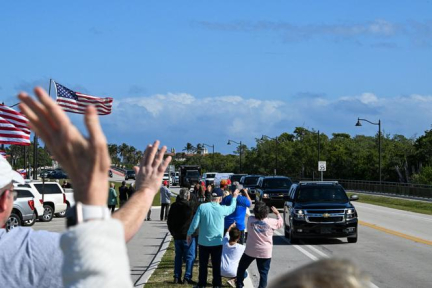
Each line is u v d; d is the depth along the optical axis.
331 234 23.31
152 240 25.41
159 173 3.30
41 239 3.19
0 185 3.47
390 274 16.59
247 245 12.85
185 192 14.88
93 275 1.95
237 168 133.00
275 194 40.72
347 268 1.79
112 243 2.00
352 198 24.81
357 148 97.38
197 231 14.83
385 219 35.44
